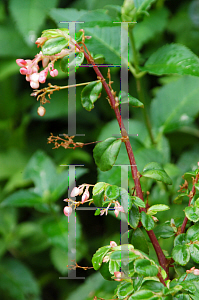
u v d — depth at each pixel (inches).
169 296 31.9
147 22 54.0
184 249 32.9
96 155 33.2
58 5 53.2
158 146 44.3
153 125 45.8
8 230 54.6
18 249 57.1
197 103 45.0
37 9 47.9
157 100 46.5
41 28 50.0
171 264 34.5
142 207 33.0
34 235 57.0
